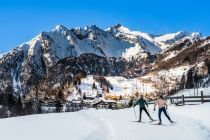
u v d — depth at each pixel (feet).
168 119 98.27
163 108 95.76
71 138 68.13
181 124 93.56
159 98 96.48
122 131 80.59
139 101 103.04
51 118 118.32
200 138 71.92
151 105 200.75
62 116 127.44
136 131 80.89
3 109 588.91
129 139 69.82
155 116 119.85
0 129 85.87
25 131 81.20
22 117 125.90
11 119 116.78
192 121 99.50
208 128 86.02
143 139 70.08
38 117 124.26
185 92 368.68
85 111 161.07
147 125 93.15
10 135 74.23
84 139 66.39
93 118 115.34
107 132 79.36
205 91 343.67
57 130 82.38
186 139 70.49
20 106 593.42
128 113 138.82
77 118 116.67
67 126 91.40
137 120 106.83
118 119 109.40
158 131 81.30
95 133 75.20
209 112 115.34
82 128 86.07
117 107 351.05
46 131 80.53
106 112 147.23
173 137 72.84
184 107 143.54
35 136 72.08
